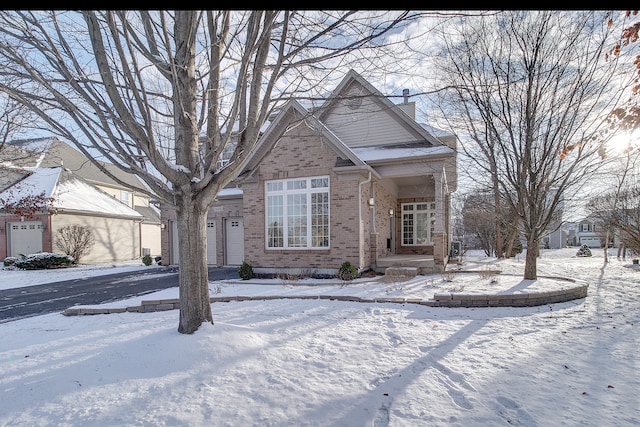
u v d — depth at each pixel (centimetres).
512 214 1054
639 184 1499
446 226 1591
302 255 1153
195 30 434
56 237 1961
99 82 438
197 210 481
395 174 1198
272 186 1205
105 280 1305
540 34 799
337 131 1396
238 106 448
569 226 5569
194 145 494
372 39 470
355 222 1098
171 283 1189
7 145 1278
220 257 1638
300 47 454
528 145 851
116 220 2402
